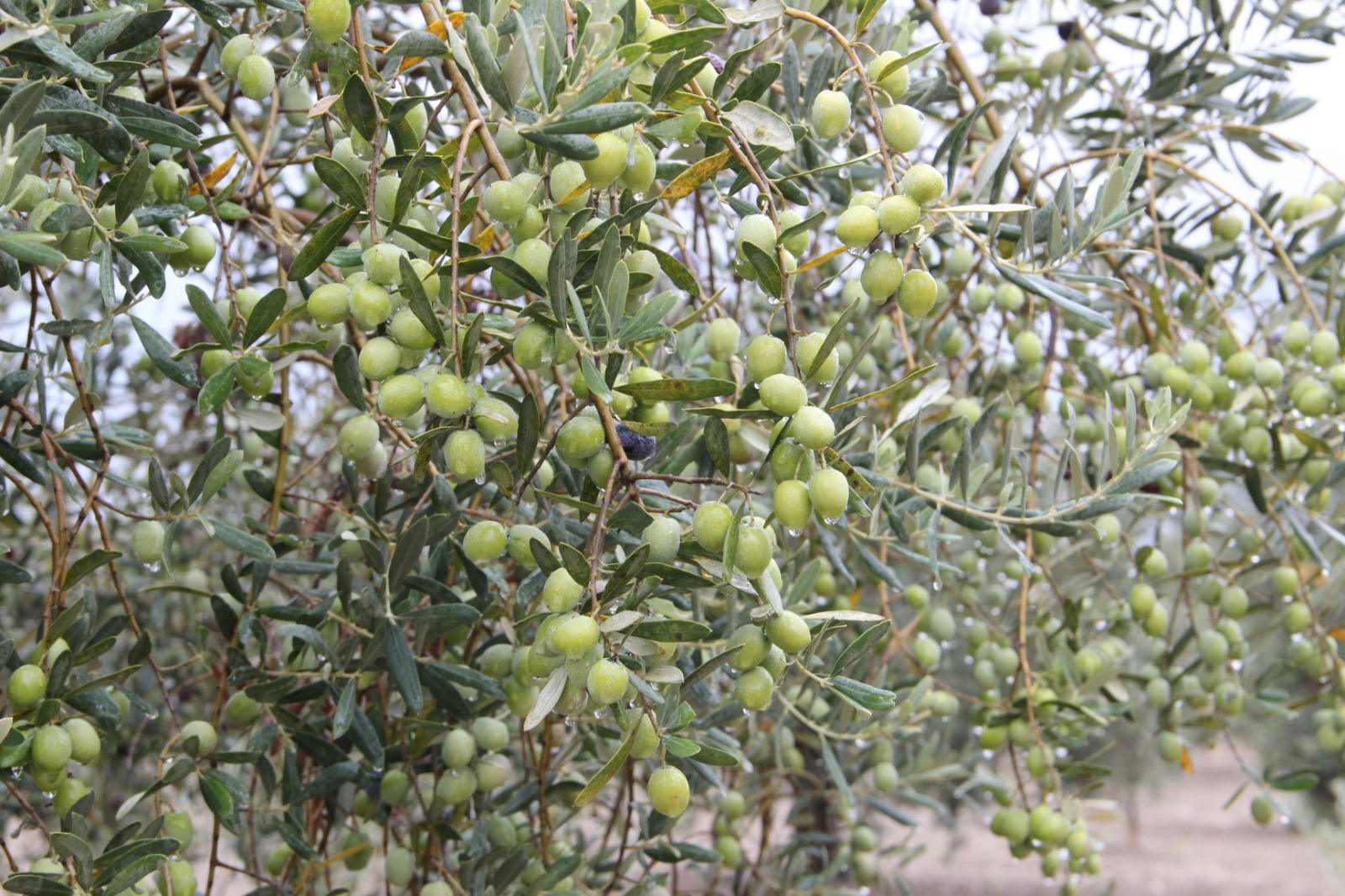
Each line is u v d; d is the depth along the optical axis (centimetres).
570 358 74
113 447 99
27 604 156
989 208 76
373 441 85
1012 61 136
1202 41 123
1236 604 120
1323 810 447
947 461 118
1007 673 123
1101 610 136
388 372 74
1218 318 117
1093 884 393
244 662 98
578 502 73
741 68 90
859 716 111
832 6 113
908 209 75
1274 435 116
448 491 91
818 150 101
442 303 77
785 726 131
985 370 137
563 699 74
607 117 67
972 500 99
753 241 76
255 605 97
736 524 70
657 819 105
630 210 73
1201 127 120
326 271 94
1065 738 115
